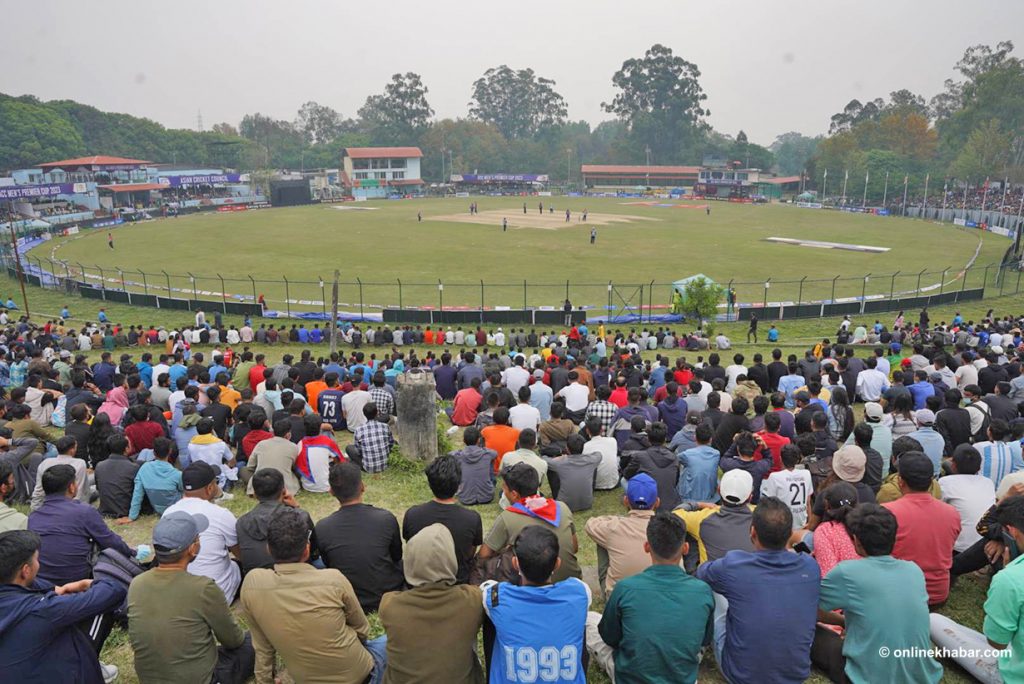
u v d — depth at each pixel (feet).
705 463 29.12
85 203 341.82
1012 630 16.16
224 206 418.72
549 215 354.13
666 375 53.88
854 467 24.52
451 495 21.13
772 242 251.60
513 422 40.14
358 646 16.89
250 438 35.78
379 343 114.32
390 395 47.16
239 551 23.09
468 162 632.38
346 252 223.71
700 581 16.55
